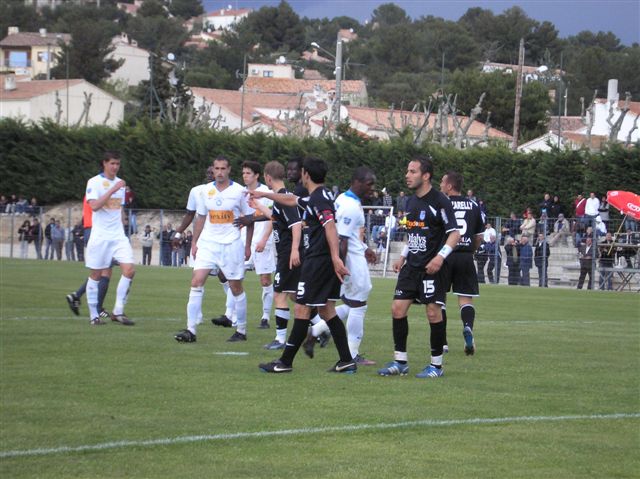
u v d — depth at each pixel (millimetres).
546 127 111750
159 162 66875
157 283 32375
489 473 8297
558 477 8234
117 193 19016
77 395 11312
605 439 9641
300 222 15156
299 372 13516
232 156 65188
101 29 158625
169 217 52906
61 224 54656
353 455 8789
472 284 16297
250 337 17812
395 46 165500
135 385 12039
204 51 183000
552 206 48344
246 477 8008
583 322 22625
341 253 13883
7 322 19156
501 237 41906
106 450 8766
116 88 147250
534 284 41281
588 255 39094
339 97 66250
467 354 15789
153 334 17547
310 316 13945
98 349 15281
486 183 56406
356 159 61156
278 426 9867
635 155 51875
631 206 40438
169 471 8141
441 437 9578
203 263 16609
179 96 105438
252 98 123562
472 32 178250
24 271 37469
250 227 18250
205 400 11172
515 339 18531
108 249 18984
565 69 157000
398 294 13430
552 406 11289
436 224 13172
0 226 54562
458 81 114938
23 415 10156
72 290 27688
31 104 106500
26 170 70250
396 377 13281
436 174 58281
